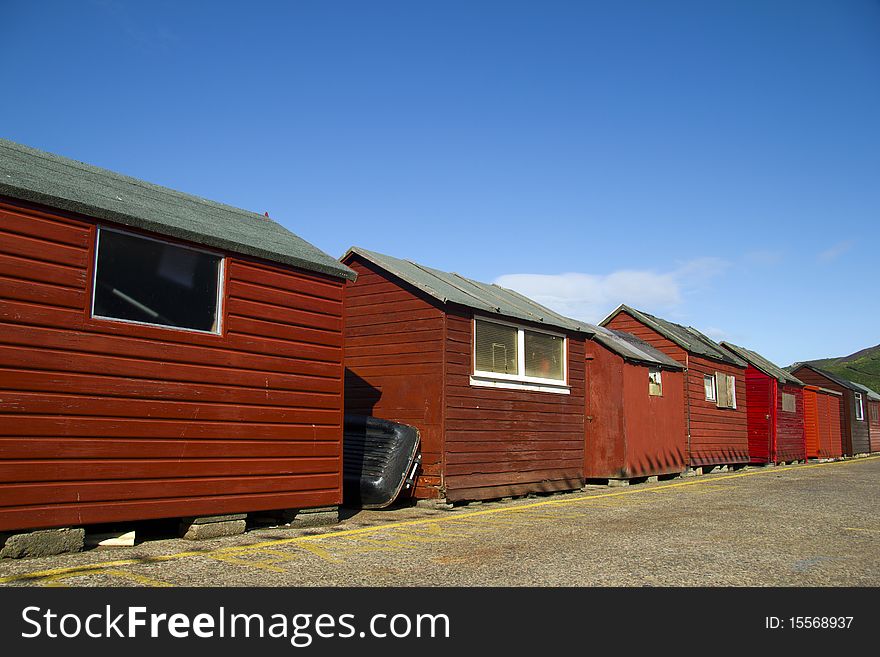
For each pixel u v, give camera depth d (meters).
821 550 7.50
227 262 7.97
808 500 12.32
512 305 13.38
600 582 5.95
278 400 8.36
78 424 6.58
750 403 24.62
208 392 7.65
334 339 9.09
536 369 13.29
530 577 6.09
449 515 10.00
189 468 7.40
